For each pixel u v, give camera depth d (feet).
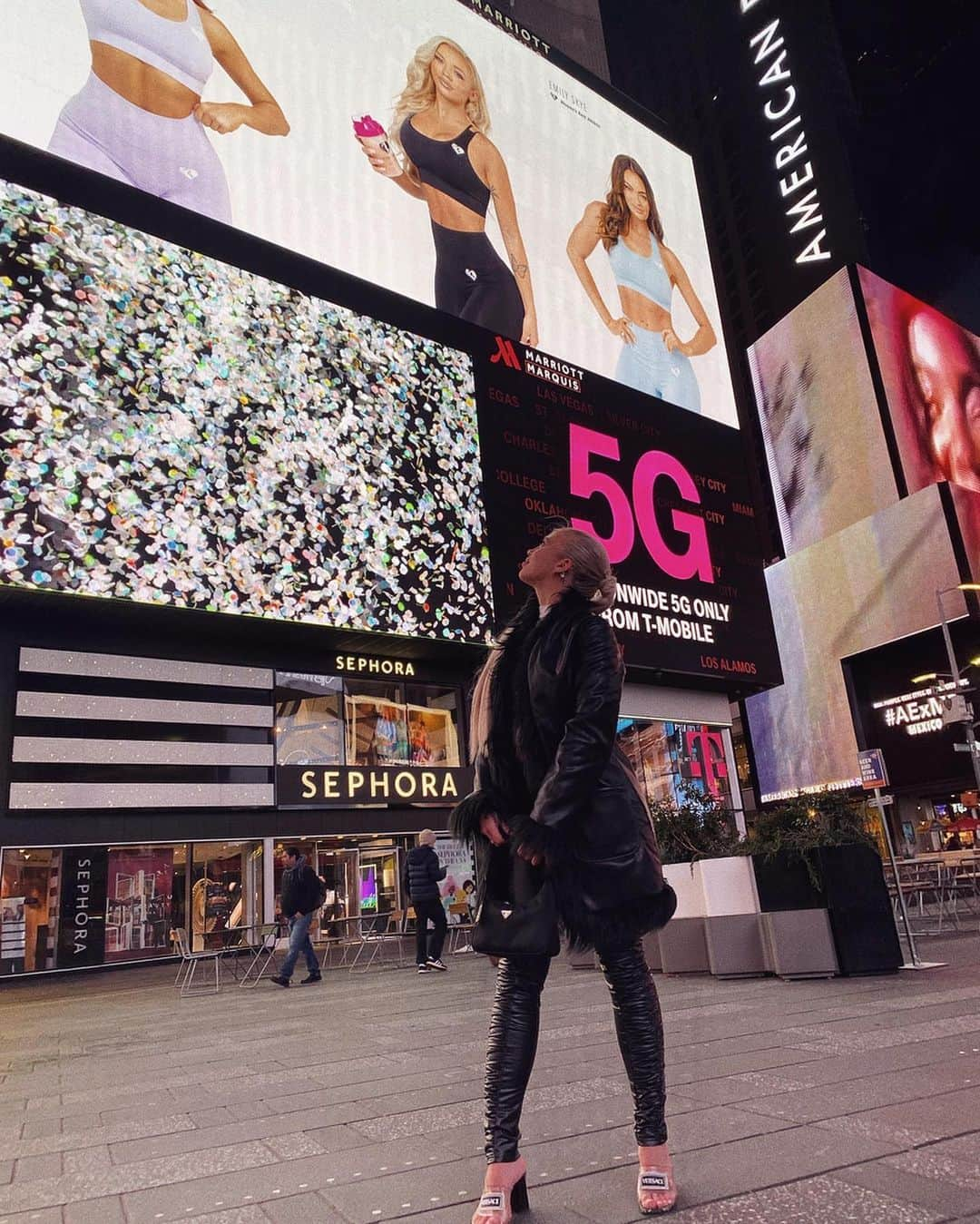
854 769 119.75
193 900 49.21
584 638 6.56
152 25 53.52
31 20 48.67
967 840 108.58
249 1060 14.53
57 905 44.91
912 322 142.41
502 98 73.26
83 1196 7.22
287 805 53.42
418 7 70.08
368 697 59.31
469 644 55.21
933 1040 11.22
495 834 6.40
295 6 61.41
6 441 41.06
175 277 48.85
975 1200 5.49
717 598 70.13
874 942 19.61
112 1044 18.31
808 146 181.88
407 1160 7.48
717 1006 16.34
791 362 146.72
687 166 88.89
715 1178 6.34
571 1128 8.11
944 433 137.18
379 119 63.67
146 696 50.06
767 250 186.60
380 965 38.27
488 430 60.64
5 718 45.32
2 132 45.60
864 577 122.11
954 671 77.56
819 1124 7.57
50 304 43.96
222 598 45.83
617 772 6.53
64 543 41.57
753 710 135.95
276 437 50.08
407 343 58.39
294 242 55.67
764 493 166.20
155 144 51.42
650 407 73.26
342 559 50.78
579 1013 16.83
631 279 77.25
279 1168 7.61
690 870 22.91
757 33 199.62
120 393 45.03
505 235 68.54
